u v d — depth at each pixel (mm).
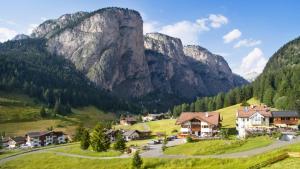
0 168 106625
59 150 132375
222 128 141375
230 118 174625
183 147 95750
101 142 116938
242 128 129000
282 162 57844
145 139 155625
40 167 102562
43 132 198625
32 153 130625
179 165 77938
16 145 188375
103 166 91562
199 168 72812
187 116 140375
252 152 77938
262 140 90500
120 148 111438
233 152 81688
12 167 107375
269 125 127750
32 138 189125
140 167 80625
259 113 128000
